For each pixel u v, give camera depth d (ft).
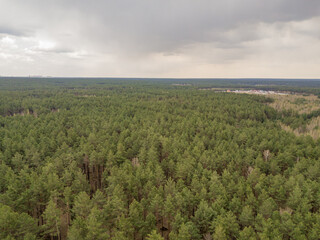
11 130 273.13
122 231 116.37
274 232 113.29
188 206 147.23
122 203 134.72
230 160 206.39
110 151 200.64
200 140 258.98
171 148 233.96
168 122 333.21
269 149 238.89
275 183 162.09
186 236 111.96
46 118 346.13
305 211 133.80
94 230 109.91
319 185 156.97
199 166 185.98
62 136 248.93
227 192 155.94
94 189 197.06
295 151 225.97
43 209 151.02
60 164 181.57
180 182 165.99
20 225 110.42
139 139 252.62
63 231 142.10
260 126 352.28
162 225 152.97
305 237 111.65
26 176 158.92
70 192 147.23
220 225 115.24
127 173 178.50
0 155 195.42
